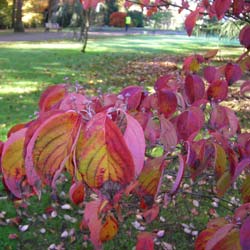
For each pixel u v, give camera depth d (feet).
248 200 3.12
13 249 9.28
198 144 3.01
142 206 2.98
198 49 55.88
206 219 9.97
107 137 1.78
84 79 29.78
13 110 19.80
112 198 1.80
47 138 1.82
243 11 4.24
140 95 3.08
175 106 3.25
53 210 10.44
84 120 1.92
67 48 51.98
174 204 10.27
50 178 1.82
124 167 1.77
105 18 60.70
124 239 9.41
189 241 9.52
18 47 52.39
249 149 3.26
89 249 9.29
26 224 10.09
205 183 7.10
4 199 10.91
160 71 34.68
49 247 9.32
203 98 3.46
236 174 2.87
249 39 4.18
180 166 2.40
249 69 4.46
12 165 2.06
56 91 2.91
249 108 17.10
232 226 2.66
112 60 41.47
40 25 95.61
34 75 30.71
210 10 3.90
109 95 3.07
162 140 2.81
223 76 4.02
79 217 10.36
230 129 3.46
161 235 9.42
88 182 1.78
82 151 1.78
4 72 31.60
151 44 63.05
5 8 91.66
